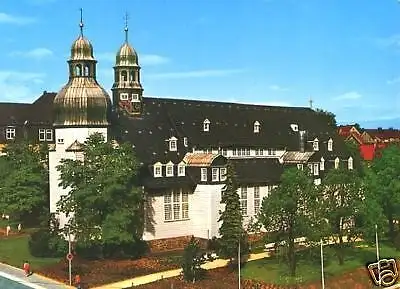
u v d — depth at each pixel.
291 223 71.06
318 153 103.31
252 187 93.75
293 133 108.25
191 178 88.94
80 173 76.69
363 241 87.50
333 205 74.62
